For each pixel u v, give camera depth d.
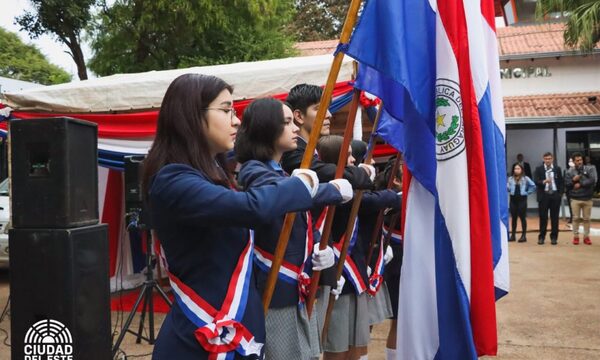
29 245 2.48
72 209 2.53
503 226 2.52
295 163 2.62
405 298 2.46
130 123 5.33
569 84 14.77
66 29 11.36
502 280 2.43
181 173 1.56
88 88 5.41
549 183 10.13
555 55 14.38
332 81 2.02
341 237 2.88
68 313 2.44
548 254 9.02
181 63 11.65
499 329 4.89
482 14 2.59
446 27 2.34
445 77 2.33
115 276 6.57
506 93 15.18
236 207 1.50
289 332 2.16
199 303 1.59
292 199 1.60
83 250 2.53
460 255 2.28
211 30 11.90
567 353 4.23
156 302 5.88
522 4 16.45
